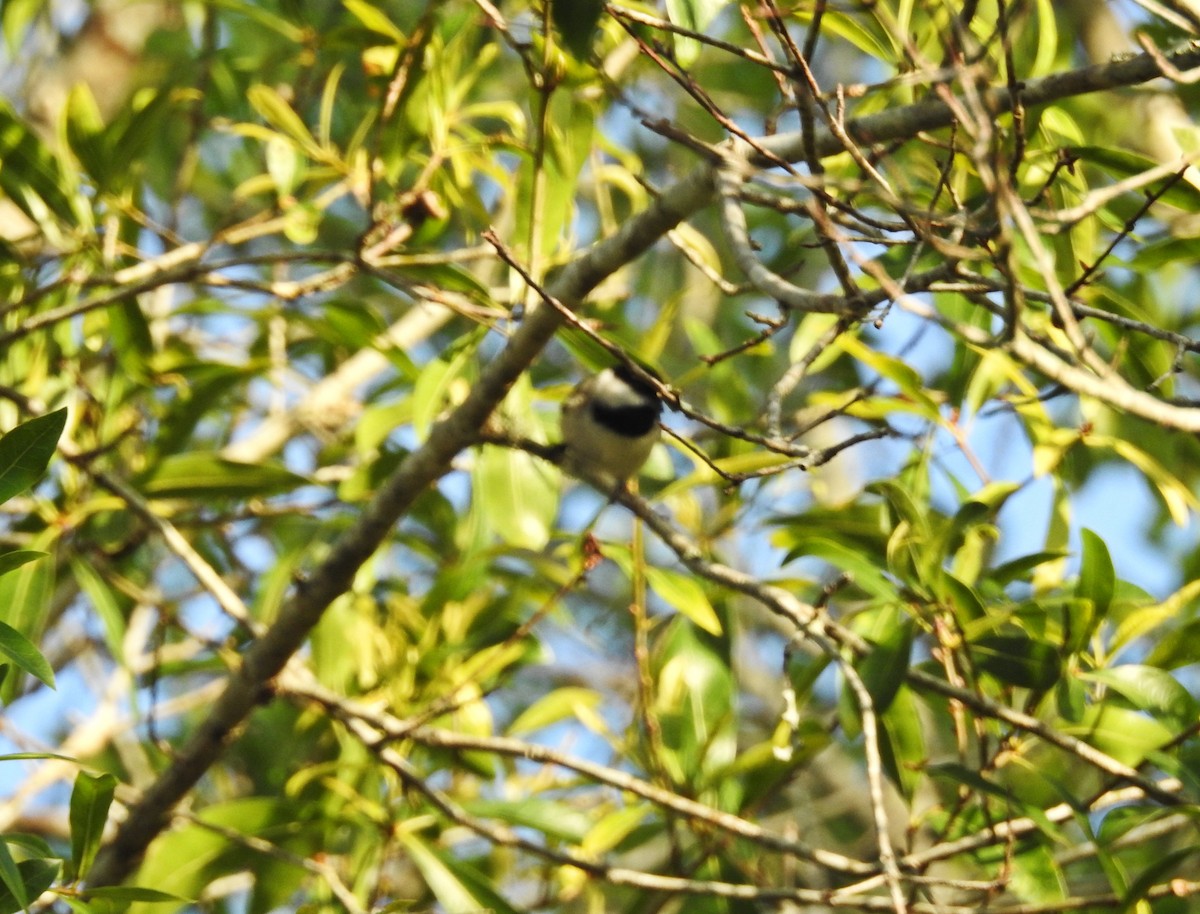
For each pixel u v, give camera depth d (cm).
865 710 738
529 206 891
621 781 856
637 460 990
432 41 959
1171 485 903
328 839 977
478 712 1008
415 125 946
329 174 1070
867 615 887
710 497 1300
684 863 997
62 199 967
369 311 989
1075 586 835
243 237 1015
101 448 960
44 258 996
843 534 912
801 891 823
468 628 1057
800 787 1345
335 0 1357
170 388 1217
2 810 1038
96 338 1044
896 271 897
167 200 1433
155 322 1152
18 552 607
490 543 1024
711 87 1356
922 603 812
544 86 805
